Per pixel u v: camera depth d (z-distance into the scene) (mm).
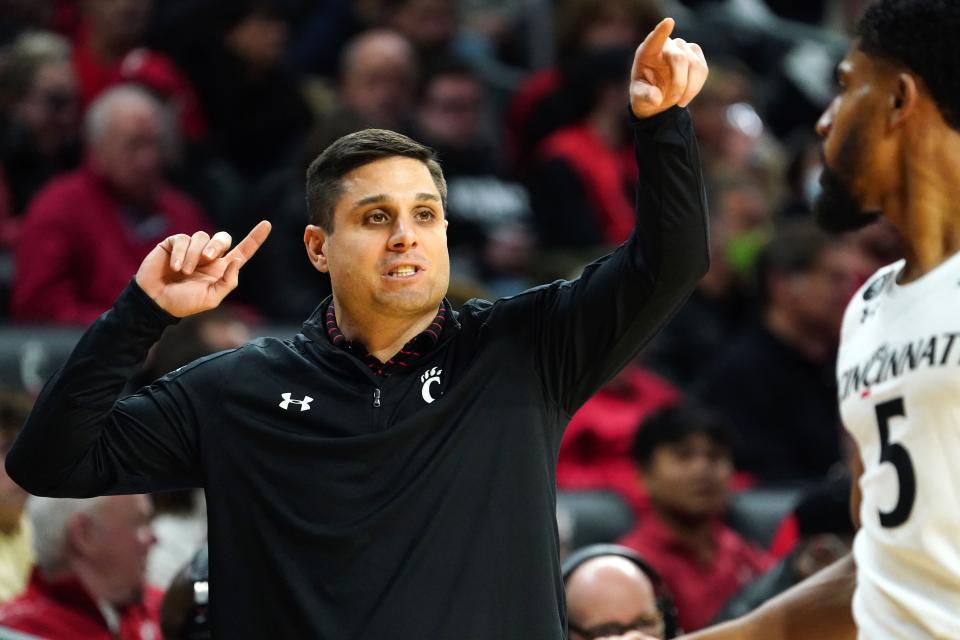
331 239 8992
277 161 26031
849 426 10070
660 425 17609
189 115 25422
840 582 10836
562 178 24938
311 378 8945
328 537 8531
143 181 21391
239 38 25781
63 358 19391
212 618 8828
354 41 28766
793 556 15617
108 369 8641
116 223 21203
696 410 17766
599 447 20328
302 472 8695
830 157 10055
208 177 24172
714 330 24078
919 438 9383
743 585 17344
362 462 8648
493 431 8773
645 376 21484
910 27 9602
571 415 9242
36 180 23625
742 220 25062
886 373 9625
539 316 9102
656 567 17234
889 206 9945
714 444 17531
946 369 9258
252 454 8852
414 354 8984
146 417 9000
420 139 25000
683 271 8727
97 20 24891
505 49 31578
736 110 28266
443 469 8641
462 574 8500
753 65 33719
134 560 13484
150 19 26875
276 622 8617
